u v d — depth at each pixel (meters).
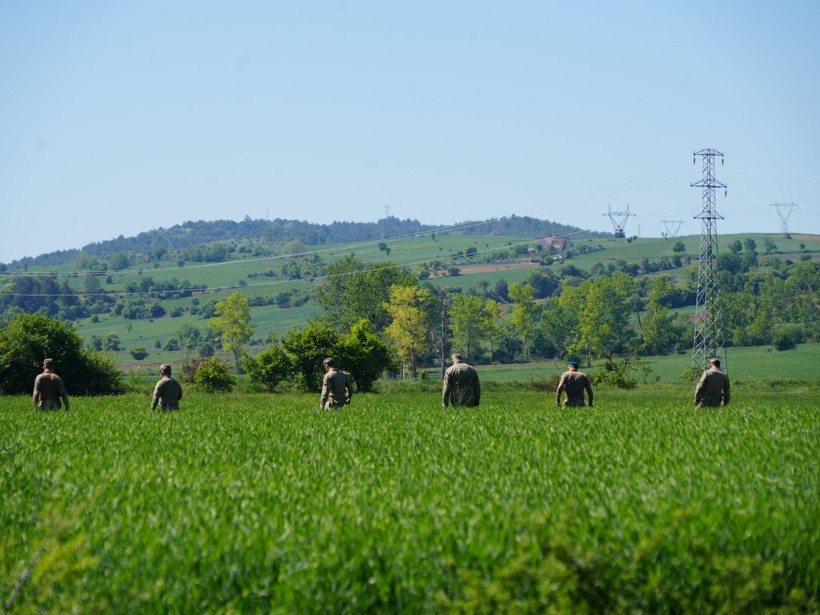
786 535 16.66
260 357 107.00
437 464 23.89
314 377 106.12
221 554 16.05
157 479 22.47
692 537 15.73
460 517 17.45
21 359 97.81
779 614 14.83
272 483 21.38
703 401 42.44
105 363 103.19
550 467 23.09
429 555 15.46
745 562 14.84
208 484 21.72
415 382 124.88
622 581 14.61
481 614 13.66
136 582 15.39
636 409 42.91
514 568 13.82
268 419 39.28
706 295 145.12
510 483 20.72
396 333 199.00
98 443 30.67
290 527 17.05
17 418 40.94
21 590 15.59
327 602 14.78
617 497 18.48
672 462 23.25
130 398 73.50
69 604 14.78
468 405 45.53
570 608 13.95
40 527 16.83
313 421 37.72
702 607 14.98
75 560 15.64
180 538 16.91
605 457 24.56
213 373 103.62
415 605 14.66
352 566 15.31
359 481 21.48
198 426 35.91
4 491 22.17
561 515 15.66
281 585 15.02
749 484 20.20
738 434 29.38
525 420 35.59
